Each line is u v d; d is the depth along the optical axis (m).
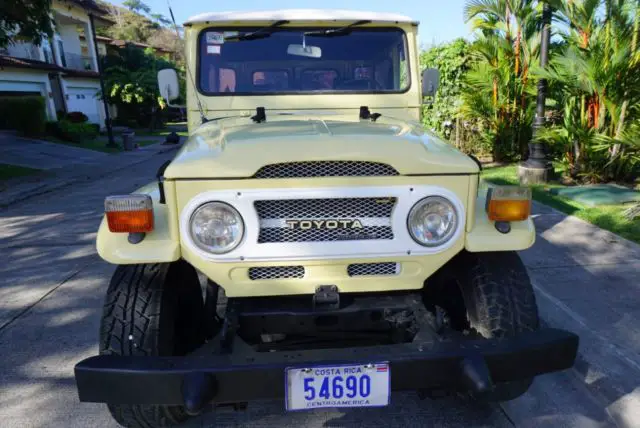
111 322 2.27
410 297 2.48
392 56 3.47
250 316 2.33
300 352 2.05
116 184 10.39
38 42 10.73
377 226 2.18
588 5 7.23
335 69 3.45
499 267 2.46
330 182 2.09
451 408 2.77
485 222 2.27
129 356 2.03
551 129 8.19
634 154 7.42
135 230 2.10
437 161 2.14
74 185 10.37
